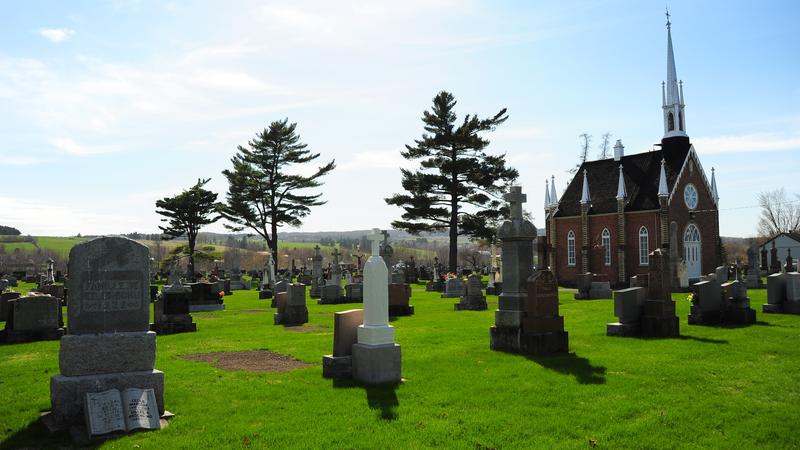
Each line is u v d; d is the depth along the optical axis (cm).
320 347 1586
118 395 855
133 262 934
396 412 927
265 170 6956
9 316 1867
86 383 861
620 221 5603
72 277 891
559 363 1313
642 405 959
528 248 1625
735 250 11588
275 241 7050
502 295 1631
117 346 895
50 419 877
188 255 6756
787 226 10725
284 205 6988
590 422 876
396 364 1138
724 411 928
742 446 780
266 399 1010
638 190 5722
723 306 2041
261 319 2555
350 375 1175
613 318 2216
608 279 5578
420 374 1203
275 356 1468
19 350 1645
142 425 844
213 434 824
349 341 1191
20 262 9894
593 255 5850
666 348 1493
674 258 2686
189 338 1867
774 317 2178
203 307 3072
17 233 12975
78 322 890
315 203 7062
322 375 1195
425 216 5816
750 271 4147
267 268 4938
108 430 820
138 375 896
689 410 930
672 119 5862
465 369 1254
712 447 777
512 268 1616
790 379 1136
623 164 6116
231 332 2027
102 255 912
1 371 1296
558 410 938
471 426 855
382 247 3622
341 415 914
